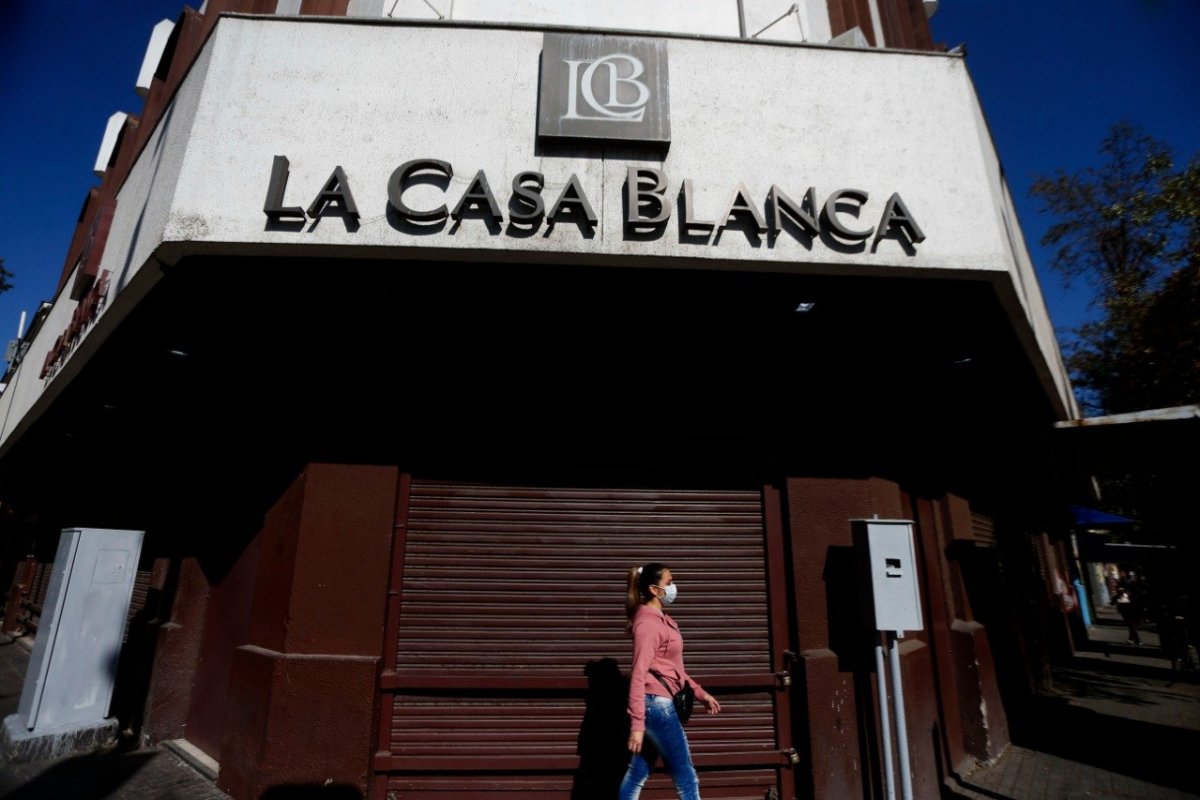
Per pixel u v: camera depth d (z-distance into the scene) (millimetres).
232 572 5836
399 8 5707
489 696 4535
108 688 6078
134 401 7055
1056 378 6820
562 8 6047
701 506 5070
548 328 5020
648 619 3883
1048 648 12266
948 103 4574
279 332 5000
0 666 9922
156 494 7297
